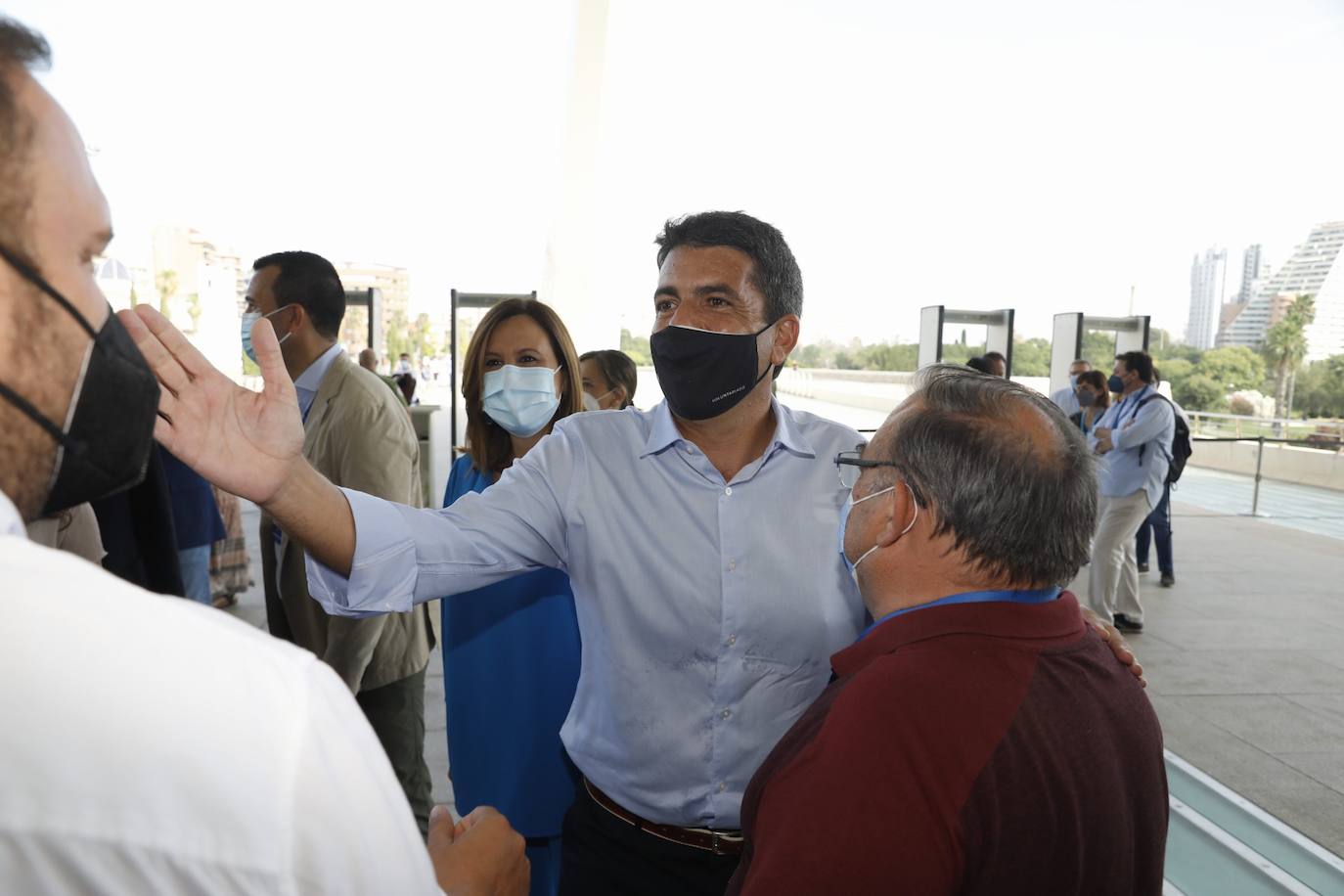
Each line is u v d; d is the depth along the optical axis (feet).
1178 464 18.20
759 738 4.30
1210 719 11.90
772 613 4.22
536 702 5.83
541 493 4.38
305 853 1.20
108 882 1.10
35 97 1.33
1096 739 2.53
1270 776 10.28
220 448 2.97
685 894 4.36
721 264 4.26
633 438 4.47
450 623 6.04
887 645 2.76
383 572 3.65
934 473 2.78
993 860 2.34
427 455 23.35
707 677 4.30
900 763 2.38
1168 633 15.72
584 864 4.56
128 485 1.56
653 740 4.32
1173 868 8.24
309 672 1.32
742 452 4.51
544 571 5.83
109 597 1.17
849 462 3.13
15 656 1.08
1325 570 20.80
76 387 1.38
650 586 4.29
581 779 4.97
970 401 2.89
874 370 50.72
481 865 2.15
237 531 15.57
